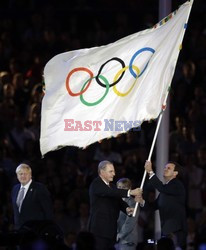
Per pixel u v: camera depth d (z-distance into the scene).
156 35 30.88
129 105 30.72
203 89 46.69
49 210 31.70
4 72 47.16
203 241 23.92
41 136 30.50
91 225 30.53
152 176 30.95
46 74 30.52
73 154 41.59
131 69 30.70
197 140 43.75
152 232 38.59
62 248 23.86
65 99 30.50
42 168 39.97
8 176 40.72
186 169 41.09
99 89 30.56
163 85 30.86
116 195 30.19
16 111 43.84
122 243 31.88
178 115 45.09
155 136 30.70
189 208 40.94
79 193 39.38
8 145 42.41
